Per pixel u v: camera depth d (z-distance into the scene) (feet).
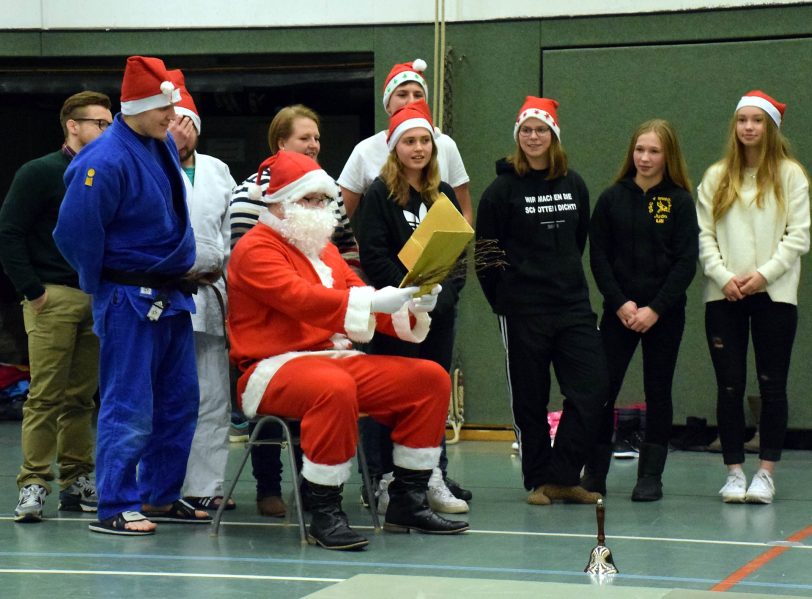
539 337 19.29
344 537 15.53
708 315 20.08
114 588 13.35
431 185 18.45
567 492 19.26
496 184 19.53
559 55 26.27
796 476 22.21
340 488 15.89
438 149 20.24
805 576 14.07
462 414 27.07
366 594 12.73
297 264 16.61
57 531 16.84
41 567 14.48
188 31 27.25
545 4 26.27
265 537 16.44
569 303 19.30
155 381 17.24
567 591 12.87
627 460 24.73
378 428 19.04
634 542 16.12
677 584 13.61
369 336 15.87
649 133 19.61
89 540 16.17
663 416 19.88
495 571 14.24
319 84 28.32
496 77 26.53
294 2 26.94
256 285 16.22
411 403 16.49
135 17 27.43
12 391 30.94
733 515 18.29
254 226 17.65
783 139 20.26
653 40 25.84
